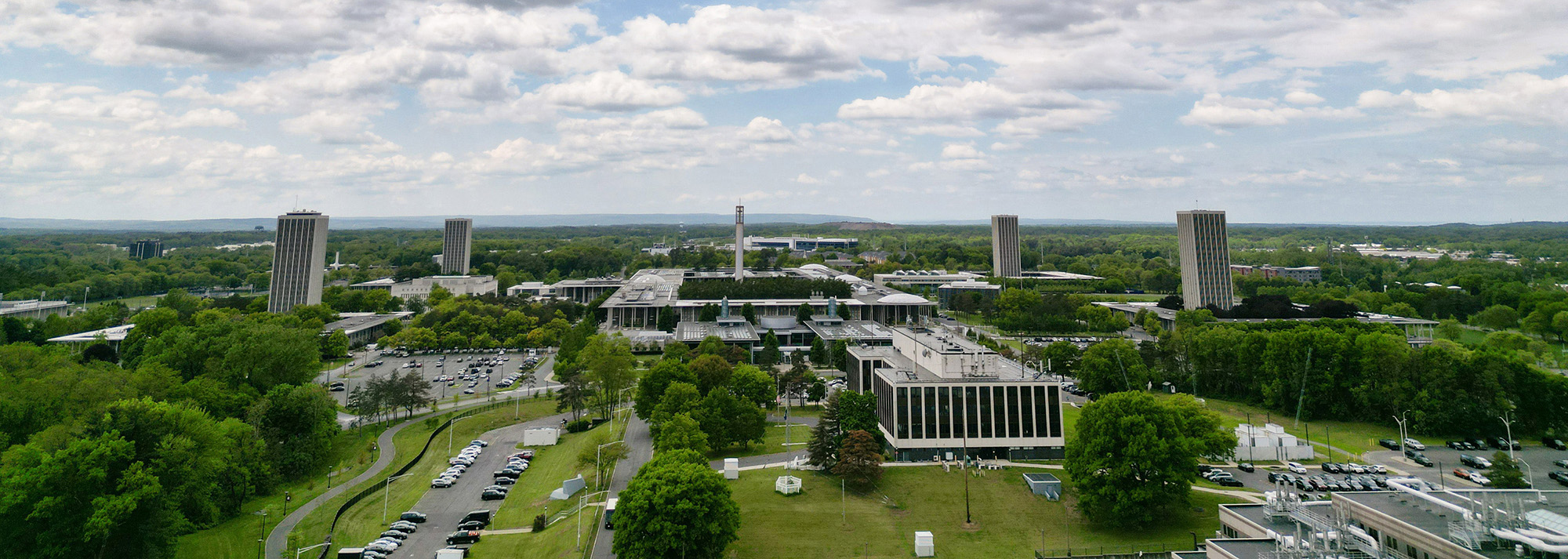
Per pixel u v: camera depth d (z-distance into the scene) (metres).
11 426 138.12
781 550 119.25
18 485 101.69
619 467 160.62
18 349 180.62
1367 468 155.75
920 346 188.25
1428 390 185.25
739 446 177.38
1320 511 103.88
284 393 170.88
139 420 114.62
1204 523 128.50
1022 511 133.88
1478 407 178.62
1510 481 138.38
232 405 177.25
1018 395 160.88
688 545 106.62
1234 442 150.62
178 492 117.38
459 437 193.75
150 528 107.75
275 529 132.38
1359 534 90.56
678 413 163.50
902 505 136.62
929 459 159.88
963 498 139.50
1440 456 167.38
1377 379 196.12
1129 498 123.88
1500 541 80.94
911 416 160.12
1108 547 119.81
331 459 176.88
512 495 151.88
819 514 132.88
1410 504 96.88
